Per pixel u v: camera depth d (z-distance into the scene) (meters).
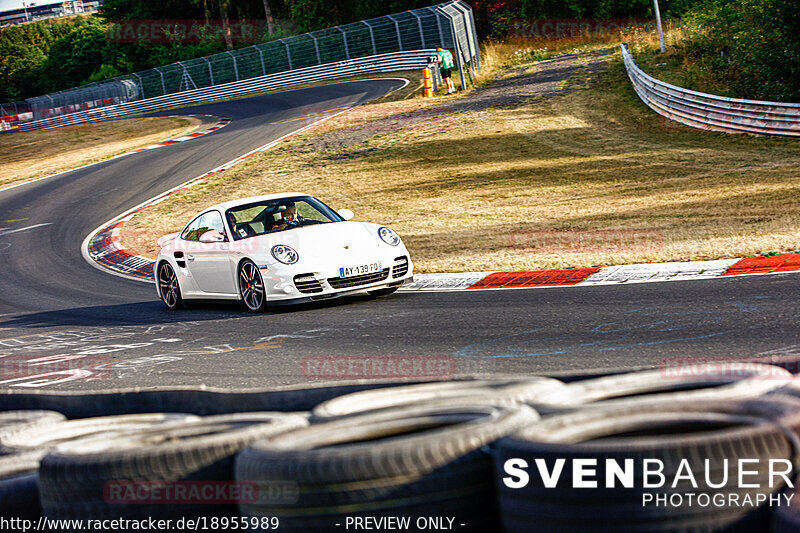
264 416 10.23
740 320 24.56
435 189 77.69
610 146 86.81
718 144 81.25
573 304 30.77
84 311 45.44
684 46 125.25
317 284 35.81
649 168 73.81
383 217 68.62
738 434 7.46
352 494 7.87
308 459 8.01
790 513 7.19
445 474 8.04
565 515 7.52
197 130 149.12
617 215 55.66
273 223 39.56
